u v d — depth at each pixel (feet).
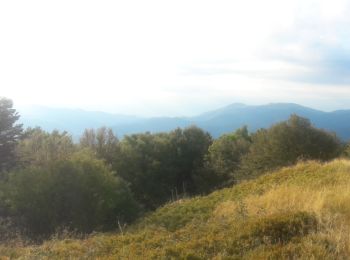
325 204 33.37
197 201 57.67
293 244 23.88
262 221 28.14
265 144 137.08
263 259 22.08
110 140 181.16
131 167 188.65
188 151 221.87
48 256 28.55
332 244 23.49
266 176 65.46
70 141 134.21
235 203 47.09
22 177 72.74
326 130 141.69
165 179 208.74
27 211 67.87
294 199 38.24
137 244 29.73
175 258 24.22
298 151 129.08
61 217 70.03
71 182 73.00
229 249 24.76
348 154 133.90
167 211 55.57
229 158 201.05
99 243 31.35
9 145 121.39
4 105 127.24
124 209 88.58
